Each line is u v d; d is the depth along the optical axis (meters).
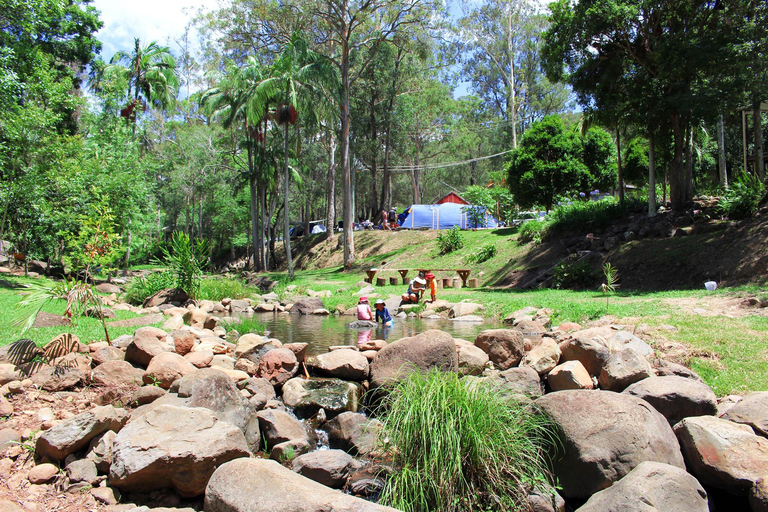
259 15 29.88
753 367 6.21
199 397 5.29
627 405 4.60
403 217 39.53
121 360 6.42
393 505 3.99
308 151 42.00
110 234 8.07
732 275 12.79
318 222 56.50
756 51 14.09
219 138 46.31
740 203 15.55
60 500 4.15
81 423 4.73
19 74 18.97
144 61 32.59
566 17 17.47
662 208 19.83
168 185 45.88
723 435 4.39
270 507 3.52
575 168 25.62
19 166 16.81
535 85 48.81
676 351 7.01
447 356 6.33
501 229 28.42
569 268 16.83
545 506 4.14
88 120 25.05
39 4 19.52
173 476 4.32
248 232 46.38
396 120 37.81
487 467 4.09
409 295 15.78
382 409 6.18
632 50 17.23
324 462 4.71
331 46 34.66
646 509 3.61
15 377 5.74
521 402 5.02
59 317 8.80
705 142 27.09
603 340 6.96
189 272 14.82
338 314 15.23
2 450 4.56
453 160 58.59
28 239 19.95
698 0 15.45
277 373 7.13
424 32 30.89
